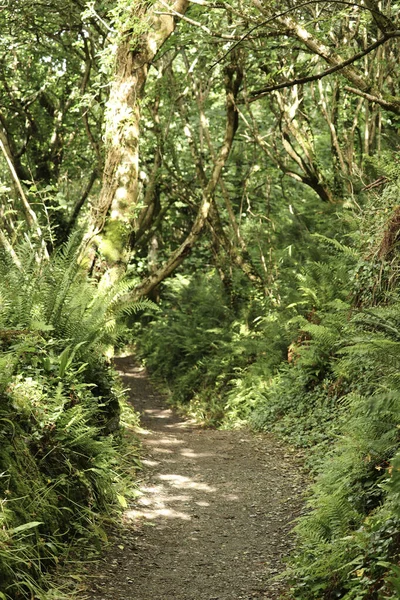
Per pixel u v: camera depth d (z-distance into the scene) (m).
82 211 20.67
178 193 19.02
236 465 8.98
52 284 7.52
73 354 6.80
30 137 19.41
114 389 9.22
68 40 17.28
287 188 19.02
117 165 11.03
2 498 5.08
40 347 6.97
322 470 7.67
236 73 14.38
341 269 11.62
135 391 17.77
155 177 18.31
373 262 9.08
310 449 8.99
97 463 6.73
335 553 4.91
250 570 5.73
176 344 17.45
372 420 5.84
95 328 7.57
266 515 7.05
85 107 16.81
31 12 15.58
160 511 7.08
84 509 6.04
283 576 5.11
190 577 5.55
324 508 5.52
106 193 11.02
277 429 10.48
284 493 7.69
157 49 11.23
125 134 11.03
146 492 7.63
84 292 7.76
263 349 13.48
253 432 11.01
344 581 4.81
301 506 7.17
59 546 5.45
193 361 17.08
